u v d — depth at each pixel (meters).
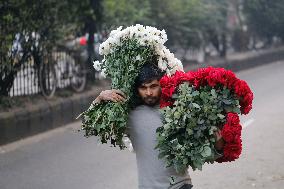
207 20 27.56
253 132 13.63
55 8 15.49
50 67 15.57
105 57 5.00
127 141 4.91
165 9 23.72
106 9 18.88
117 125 4.73
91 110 4.85
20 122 13.05
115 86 4.86
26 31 14.63
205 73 4.50
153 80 4.67
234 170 10.01
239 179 9.46
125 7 20.41
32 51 15.02
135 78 4.75
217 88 4.47
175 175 4.64
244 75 28.28
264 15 35.59
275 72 29.88
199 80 4.48
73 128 14.59
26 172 10.21
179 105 4.43
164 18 23.80
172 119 4.43
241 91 4.43
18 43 14.51
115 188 9.16
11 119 12.68
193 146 4.43
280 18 36.06
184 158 4.42
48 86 15.30
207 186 9.09
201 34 27.47
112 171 10.22
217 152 4.48
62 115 14.94
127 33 4.92
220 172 9.89
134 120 4.73
